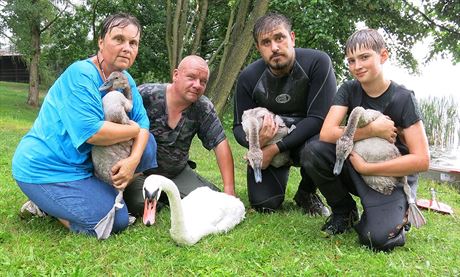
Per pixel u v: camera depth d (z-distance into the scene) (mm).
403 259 1393
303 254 1409
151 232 1552
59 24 7898
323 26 4988
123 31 1511
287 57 1777
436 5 5996
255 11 4586
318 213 1935
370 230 1453
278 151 1842
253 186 1929
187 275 1249
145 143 1586
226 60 5000
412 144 1481
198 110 1879
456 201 2590
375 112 1499
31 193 1502
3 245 1374
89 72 1485
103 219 1479
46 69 9875
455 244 1565
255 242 1507
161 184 1324
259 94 1928
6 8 7520
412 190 1549
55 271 1218
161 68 7406
